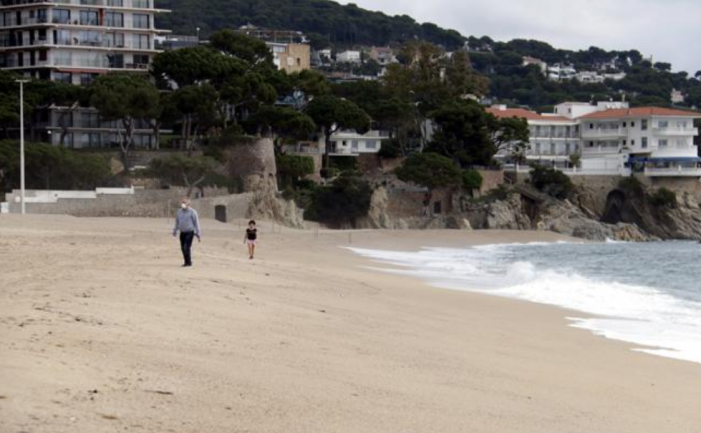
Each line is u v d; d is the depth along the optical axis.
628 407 22.53
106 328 23.70
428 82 186.12
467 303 45.72
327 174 158.75
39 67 141.00
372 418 18.47
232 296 34.72
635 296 51.22
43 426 14.77
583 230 167.62
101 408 16.28
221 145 136.50
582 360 29.38
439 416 19.36
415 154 161.38
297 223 140.25
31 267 39.62
